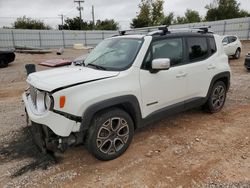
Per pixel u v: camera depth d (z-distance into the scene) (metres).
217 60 4.82
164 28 3.97
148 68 3.60
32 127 3.34
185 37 4.25
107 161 3.38
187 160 3.35
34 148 3.77
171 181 2.92
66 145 3.05
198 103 4.55
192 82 4.29
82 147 3.75
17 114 5.38
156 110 3.82
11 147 3.82
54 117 2.89
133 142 3.88
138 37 3.81
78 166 3.28
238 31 31.25
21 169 3.23
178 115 5.00
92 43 38.97
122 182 2.93
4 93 7.66
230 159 3.34
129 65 3.46
